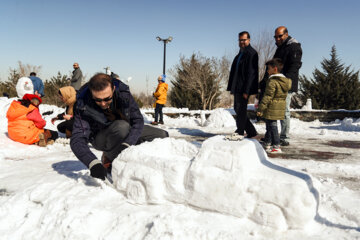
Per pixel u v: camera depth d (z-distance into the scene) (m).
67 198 2.09
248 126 5.65
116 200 2.16
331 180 2.80
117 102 2.59
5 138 5.23
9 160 4.02
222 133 7.51
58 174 3.11
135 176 2.13
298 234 1.63
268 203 1.70
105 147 2.77
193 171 1.93
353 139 6.41
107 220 1.85
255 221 1.72
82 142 2.44
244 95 5.35
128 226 1.76
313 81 20.89
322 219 1.82
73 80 11.57
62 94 4.51
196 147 2.37
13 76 22.06
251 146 1.95
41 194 2.29
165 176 2.03
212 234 1.58
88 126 2.55
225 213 1.81
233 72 5.64
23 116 5.11
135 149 2.29
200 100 22.30
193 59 21.62
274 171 1.89
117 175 2.29
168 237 1.57
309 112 11.16
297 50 4.99
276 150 4.67
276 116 4.57
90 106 2.51
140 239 1.64
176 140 2.51
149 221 1.75
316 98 20.69
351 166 3.52
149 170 2.09
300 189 1.65
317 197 1.79
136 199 2.09
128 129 2.65
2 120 6.82
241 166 1.80
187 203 1.95
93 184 2.46
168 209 1.95
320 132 7.40
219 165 1.86
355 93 19.88
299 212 1.62
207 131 7.98
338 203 2.12
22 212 2.13
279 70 4.61
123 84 2.61
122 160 2.30
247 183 1.78
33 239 1.80
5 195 2.52
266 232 1.64
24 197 2.32
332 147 5.25
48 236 1.79
